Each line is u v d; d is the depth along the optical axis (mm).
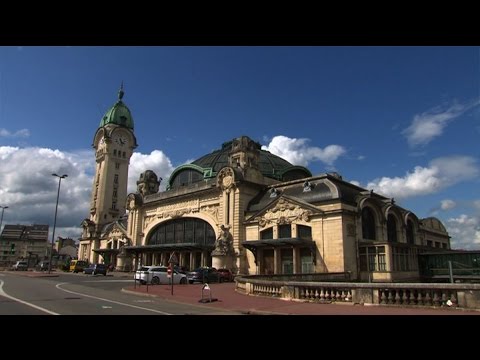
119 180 105750
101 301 22109
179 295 27656
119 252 78312
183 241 65188
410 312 16719
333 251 45094
